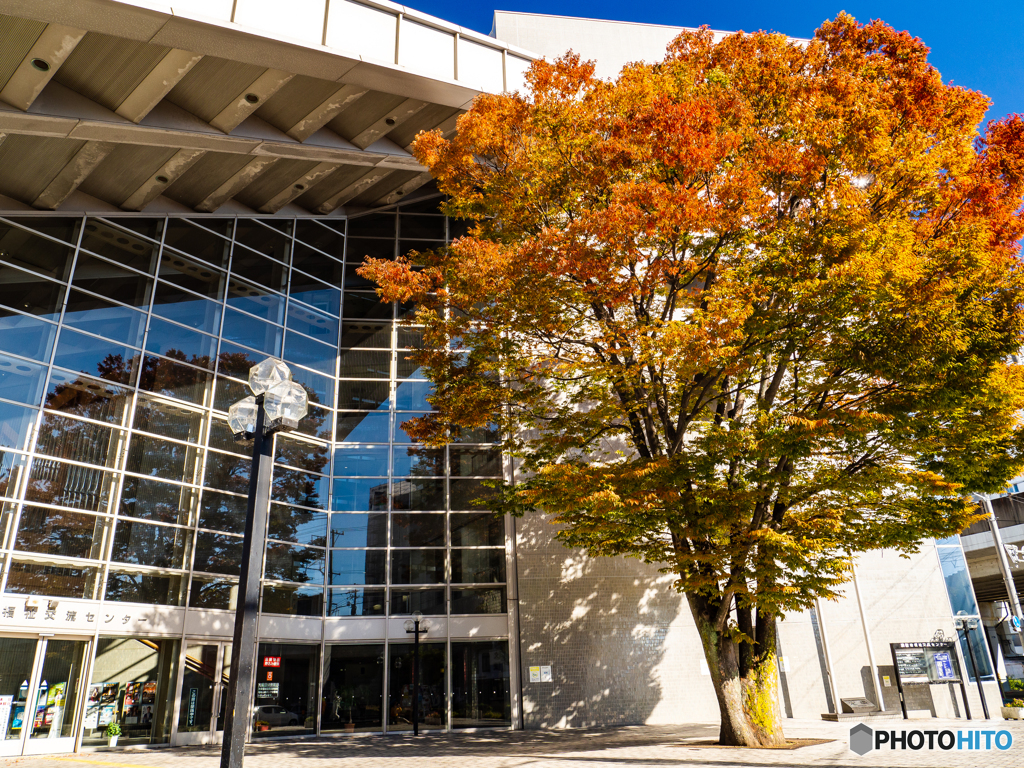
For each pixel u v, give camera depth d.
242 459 20.86
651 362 12.84
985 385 11.90
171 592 18.30
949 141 13.30
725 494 12.89
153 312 19.73
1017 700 24.39
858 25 14.58
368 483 23.00
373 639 21.22
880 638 22.59
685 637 21.84
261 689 19.53
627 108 14.05
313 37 15.95
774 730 14.00
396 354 24.94
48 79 13.80
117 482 17.81
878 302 11.96
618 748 13.91
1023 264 12.67
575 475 12.94
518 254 12.77
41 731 15.45
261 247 23.27
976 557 35.75
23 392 16.61
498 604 21.94
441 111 20.27
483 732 19.77
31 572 15.85
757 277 13.01
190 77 15.98
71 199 18.47
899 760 10.71
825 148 12.88
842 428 11.93
